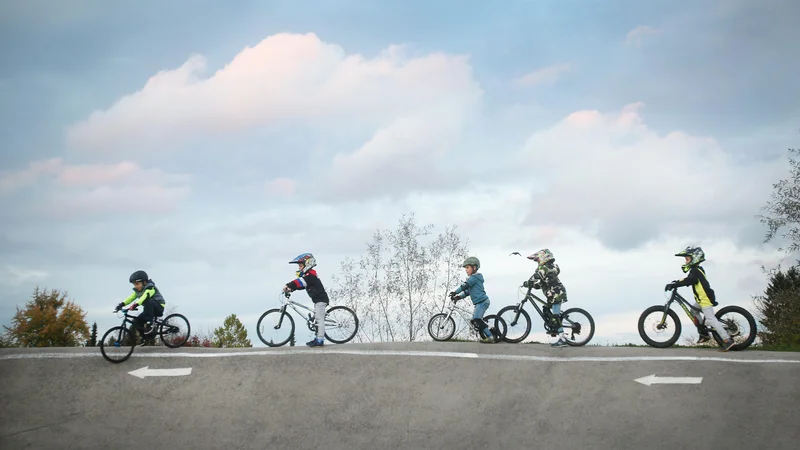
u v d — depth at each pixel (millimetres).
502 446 8766
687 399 9781
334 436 9086
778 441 8562
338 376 10852
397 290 23672
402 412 9695
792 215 20969
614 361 11297
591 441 8797
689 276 12117
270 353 11789
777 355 11500
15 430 9086
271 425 9375
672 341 12320
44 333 37594
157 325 12297
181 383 10602
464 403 9922
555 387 10352
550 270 12836
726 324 11977
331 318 13305
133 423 9391
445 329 13773
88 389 10312
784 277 20625
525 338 13070
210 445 8867
